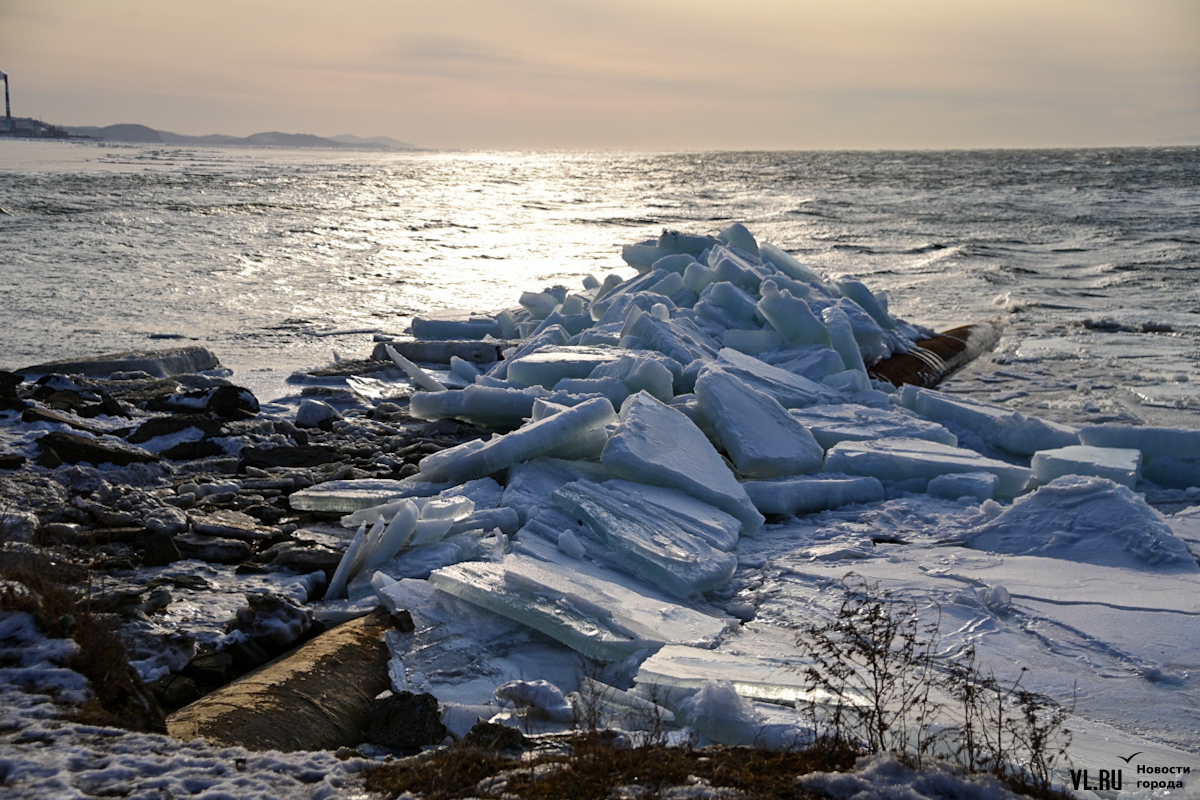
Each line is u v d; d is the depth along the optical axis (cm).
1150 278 2581
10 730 311
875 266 2858
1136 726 439
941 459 886
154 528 631
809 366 1180
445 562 621
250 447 860
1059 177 9519
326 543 650
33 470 720
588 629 509
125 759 299
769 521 812
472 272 2567
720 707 404
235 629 507
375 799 294
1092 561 671
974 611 575
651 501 721
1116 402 1288
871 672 467
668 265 1516
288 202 5053
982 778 312
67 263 2411
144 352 1250
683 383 1055
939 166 13450
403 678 471
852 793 299
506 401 965
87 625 390
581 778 308
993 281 2542
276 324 1747
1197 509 791
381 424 1034
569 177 10469
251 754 323
